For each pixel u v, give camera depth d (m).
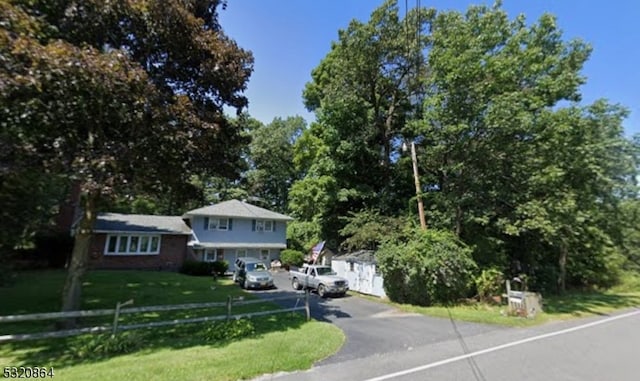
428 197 19.81
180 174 9.17
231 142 11.03
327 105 24.88
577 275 23.05
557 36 18.42
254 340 8.29
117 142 7.85
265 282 19.69
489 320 12.16
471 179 17.56
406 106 26.75
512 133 16.00
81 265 9.32
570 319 12.91
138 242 26.34
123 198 8.47
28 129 7.14
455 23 17.83
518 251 21.05
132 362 6.47
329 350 7.83
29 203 11.34
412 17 22.89
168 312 12.18
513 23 17.75
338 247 26.41
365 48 24.34
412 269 15.50
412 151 19.44
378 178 26.56
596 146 15.61
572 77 16.75
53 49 6.36
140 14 8.28
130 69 7.29
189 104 8.46
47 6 7.66
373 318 12.62
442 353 7.92
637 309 15.70
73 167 7.06
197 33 9.25
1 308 11.17
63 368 6.10
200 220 28.95
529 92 16.58
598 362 7.44
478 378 6.29
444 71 17.17
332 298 17.56
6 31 6.29
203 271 24.97
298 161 30.34
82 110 7.25
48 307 11.41
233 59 9.84
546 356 7.82
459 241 16.67
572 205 14.59
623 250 26.12
